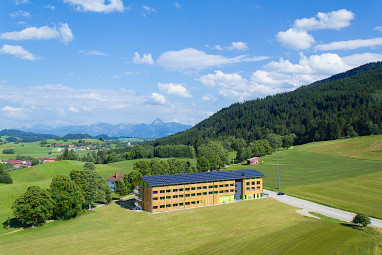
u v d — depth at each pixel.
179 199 106.25
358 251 59.47
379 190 119.12
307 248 59.56
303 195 121.50
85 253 61.97
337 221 86.06
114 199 130.62
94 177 115.44
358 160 194.38
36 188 91.81
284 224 82.00
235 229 77.88
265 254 56.47
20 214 84.81
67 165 199.62
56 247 66.69
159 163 165.62
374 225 81.62
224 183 116.50
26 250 65.31
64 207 94.00
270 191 134.88
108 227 84.00
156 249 63.16
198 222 87.00
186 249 62.25
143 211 103.25
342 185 130.88
